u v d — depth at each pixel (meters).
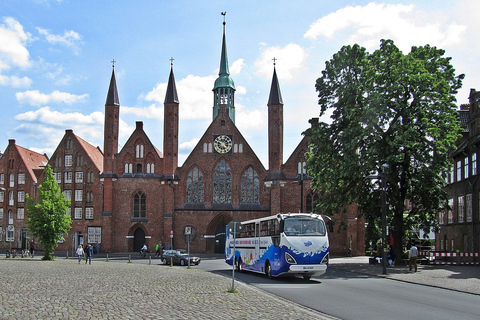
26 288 19.75
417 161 38.94
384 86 37.78
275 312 14.60
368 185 41.19
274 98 69.00
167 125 70.25
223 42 87.88
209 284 23.02
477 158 44.19
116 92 71.12
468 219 46.69
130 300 16.61
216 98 86.12
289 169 67.56
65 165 74.44
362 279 28.28
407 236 45.09
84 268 35.12
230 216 69.69
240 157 71.06
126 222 69.12
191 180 71.12
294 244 26.39
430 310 15.82
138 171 70.31
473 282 25.44
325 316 14.28
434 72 39.16
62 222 52.94
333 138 41.59
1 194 80.56
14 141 81.19
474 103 45.12
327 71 41.69
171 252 45.69
